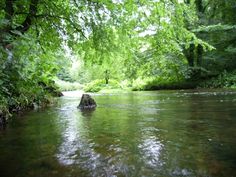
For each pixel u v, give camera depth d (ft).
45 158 11.08
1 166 10.29
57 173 9.48
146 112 23.94
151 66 73.41
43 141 13.89
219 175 8.93
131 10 25.76
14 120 21.15
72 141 13.75
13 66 22.67
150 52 66.69
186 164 10.00
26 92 30.14
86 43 29.94
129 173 9.32
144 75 80.64
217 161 10.23
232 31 76.13
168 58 75.15
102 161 10.57
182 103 30.68
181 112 22.98
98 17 27.43
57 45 30.01
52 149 12.35
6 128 17.75
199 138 13.57
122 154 11.35
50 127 17.83
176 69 79.97
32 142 13.73
